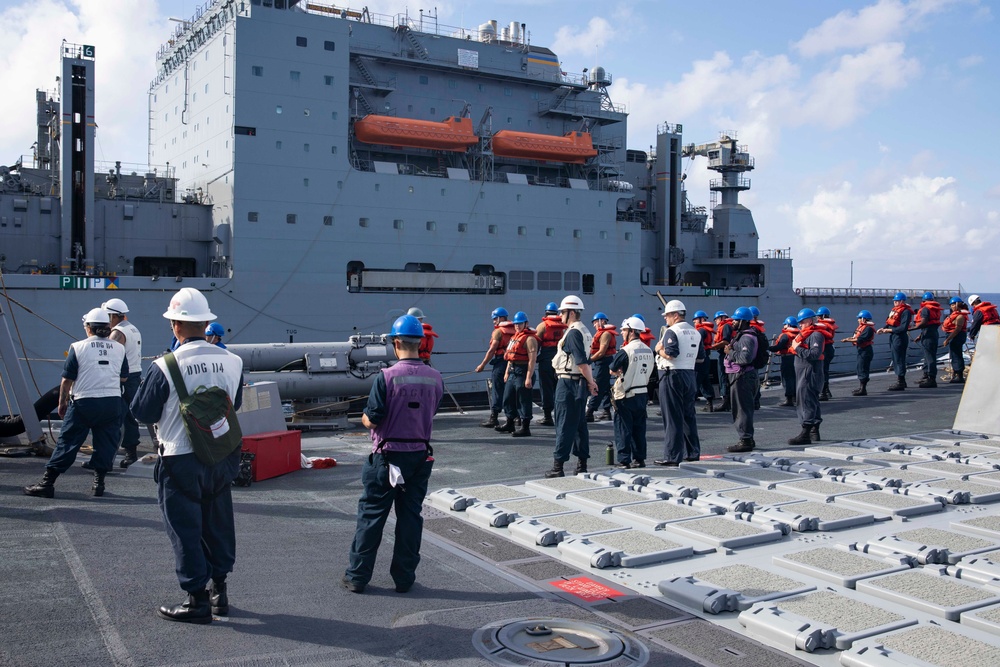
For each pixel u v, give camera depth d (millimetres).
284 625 4512
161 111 34094
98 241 27031
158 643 4195
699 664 4012
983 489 8062
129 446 9391
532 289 32906
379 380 5047
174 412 4461
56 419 15195
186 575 4457
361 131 29703
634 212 39688
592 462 10484
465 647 4219
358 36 31438
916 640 4184
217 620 4570
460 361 31141
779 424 14297
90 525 6621
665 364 9938
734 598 4770
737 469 9266
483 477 9336
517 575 5453
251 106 26969
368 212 29094
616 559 5645
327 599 4973
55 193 27172
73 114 25734
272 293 27359
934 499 7492
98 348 7637
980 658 3939
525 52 35531
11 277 23500
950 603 4695
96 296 24594
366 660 4039
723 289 38875
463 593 5098
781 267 40906
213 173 28438
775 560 5652
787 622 4355
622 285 35281
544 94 36156
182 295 4707
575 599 4973
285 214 27516
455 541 6273
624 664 3979
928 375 20484
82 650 4078
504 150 32594
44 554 5762
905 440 11914
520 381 13039
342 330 28656
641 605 4863
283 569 5594
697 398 18547
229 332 26703
